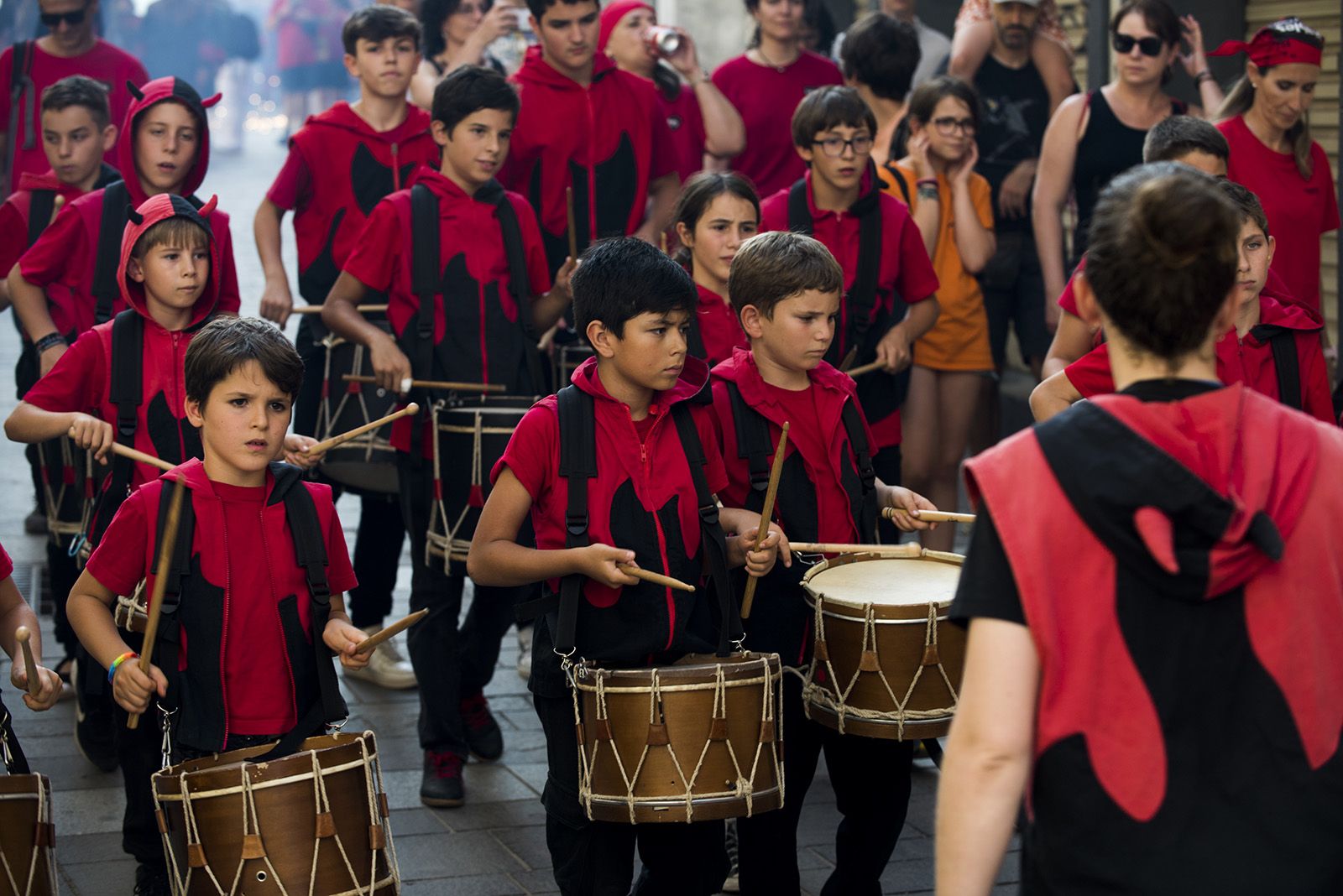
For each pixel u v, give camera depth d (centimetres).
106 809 664
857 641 479
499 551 485
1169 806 291
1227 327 309
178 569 489
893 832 523
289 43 3028
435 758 676
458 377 712
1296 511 299
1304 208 786
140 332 609
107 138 841
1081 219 956
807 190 731
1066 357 594
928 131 879
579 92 875
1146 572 293
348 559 520
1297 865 289
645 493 487
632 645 479
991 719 294
